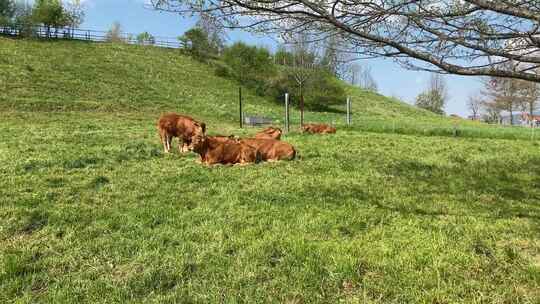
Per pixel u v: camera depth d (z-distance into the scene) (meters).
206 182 9.24
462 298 4.25
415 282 4.54
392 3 4.58
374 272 4.82
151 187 8.64
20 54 47.38
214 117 37.41
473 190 9.34
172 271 4.78
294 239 5.70
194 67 61.34
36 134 17.69
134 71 51.50
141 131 21.22
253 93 56.66
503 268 4.92
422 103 95.88
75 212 6.81
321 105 57.62
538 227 6.52
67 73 44.06
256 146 12.02
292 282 4.56
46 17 63.16
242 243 5.59
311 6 4.54
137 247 5.48
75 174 9.70
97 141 15.91
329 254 5.21
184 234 5.90
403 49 4.71
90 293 4.38
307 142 17.94
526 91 56.28
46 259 5.14
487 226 6.53
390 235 6.03
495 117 73.31
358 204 7.63
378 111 63.25
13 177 9.11
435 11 4.62
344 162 12.33
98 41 66.19
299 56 39.06
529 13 4.08
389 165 12.20
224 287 4.46
